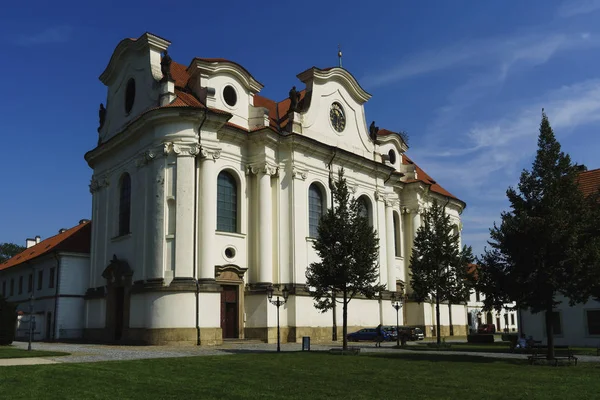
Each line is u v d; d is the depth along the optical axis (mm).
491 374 20812
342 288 30484
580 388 17438
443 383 18375
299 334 41000
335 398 15398
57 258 48750
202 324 36125
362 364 24047
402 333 39031
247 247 41562
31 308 31062
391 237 52969
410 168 58906
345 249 30562
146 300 36562
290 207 42781
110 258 43750
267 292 36688
